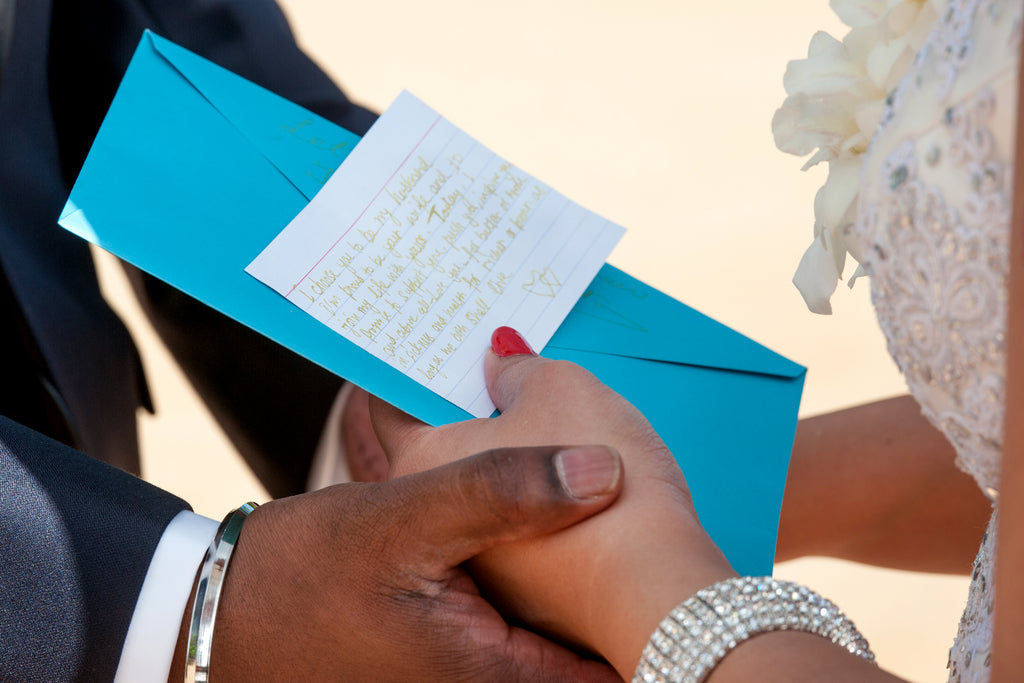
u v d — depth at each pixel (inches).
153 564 31.0
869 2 30.4
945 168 28.5
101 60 37.1
